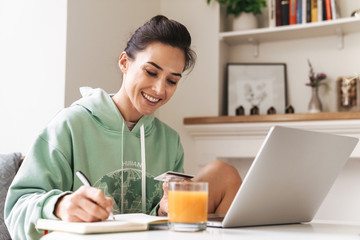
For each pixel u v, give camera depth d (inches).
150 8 117.3
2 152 89.7
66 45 85.5
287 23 112.2
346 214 109.4
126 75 54.3
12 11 91.6
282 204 41.4
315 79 111.3
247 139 108.3
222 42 119.6
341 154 44.0
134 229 33.7
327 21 107.2
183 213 34.0
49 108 86.1
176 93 119.1
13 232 43.3
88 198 35.9
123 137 56.6
